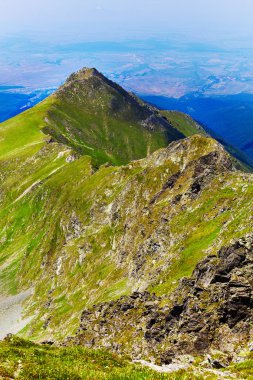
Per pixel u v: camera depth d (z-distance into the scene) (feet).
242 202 245.24
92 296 341.21
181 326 155.63
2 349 118.52
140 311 203.41
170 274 229.86
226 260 160.45
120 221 416.05
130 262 324.39
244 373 107.55
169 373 107.45
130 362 126.31
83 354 124.67
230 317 142.72
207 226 252.42
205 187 302.86
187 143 384.68
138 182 425.69
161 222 317.01
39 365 104.32
